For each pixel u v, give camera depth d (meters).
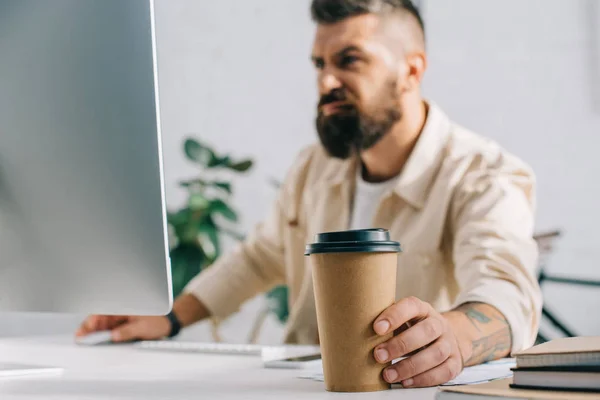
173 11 2.96
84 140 0.79
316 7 2.68
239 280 2.65
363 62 2.57
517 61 2.46
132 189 0.77
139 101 0.76
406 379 0.67
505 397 0.50
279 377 0.82
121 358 1.15
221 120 2.88
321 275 0.66
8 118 0.83
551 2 2.42
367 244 0.64
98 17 0.77
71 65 0.79
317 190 2.59
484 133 2.47
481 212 2.17
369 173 2.49
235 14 2.87
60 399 0.68
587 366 0.51
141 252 0.78
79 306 0.83
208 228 2.85
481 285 1.72
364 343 0.65
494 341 1.06
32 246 0.84
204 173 2.89
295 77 2.76
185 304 2.59
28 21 0.80
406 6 2.54
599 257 2.35
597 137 2.36
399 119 2.49
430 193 2.32
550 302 2.39
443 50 2.52
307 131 2.72
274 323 2.64
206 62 2.91
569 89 2.40
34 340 1.67
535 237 2.41
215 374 0.88
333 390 0.66
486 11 2.49
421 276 2.27
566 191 2.39
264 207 2.80
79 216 0.80
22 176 0.83
